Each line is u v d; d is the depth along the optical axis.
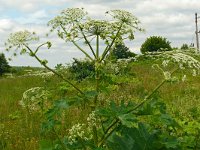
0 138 10.73
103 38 4.97
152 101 4.75
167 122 4.75
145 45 37.50
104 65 4.99
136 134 4.94
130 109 4.69
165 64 4.62
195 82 18.61
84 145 4.92
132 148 4.88
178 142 4.95
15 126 12.11
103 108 4.64
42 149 5.16
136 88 17.03
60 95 13.27
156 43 36.31
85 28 4.95
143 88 16.58
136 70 22.83
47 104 10.54
